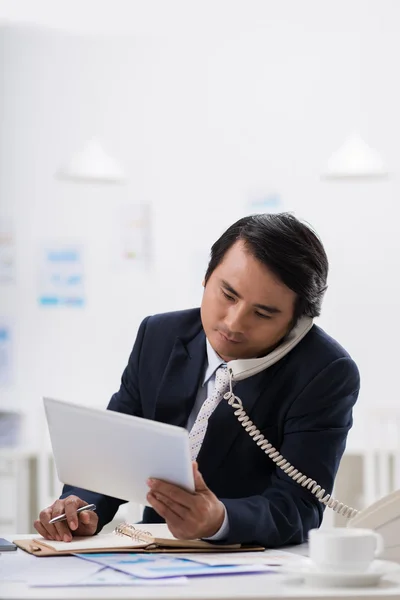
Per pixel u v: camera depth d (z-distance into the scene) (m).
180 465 1.66
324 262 1.99
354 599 1.35
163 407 2.15
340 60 6.14
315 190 6.13
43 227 6.19
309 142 6.14
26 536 2.04
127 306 6.18
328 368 2.03
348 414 2.07
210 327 2.00
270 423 2.06
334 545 1.46
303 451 2.00
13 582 1.44
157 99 6.19
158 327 2.25
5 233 6.18
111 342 6.17
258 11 6.10
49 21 6.11
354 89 6.13
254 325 1.95
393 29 6.11
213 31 6.17
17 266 6.18
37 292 6.16
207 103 6.18
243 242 1.94
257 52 6.16
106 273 6.19
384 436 5.35
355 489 5.64
